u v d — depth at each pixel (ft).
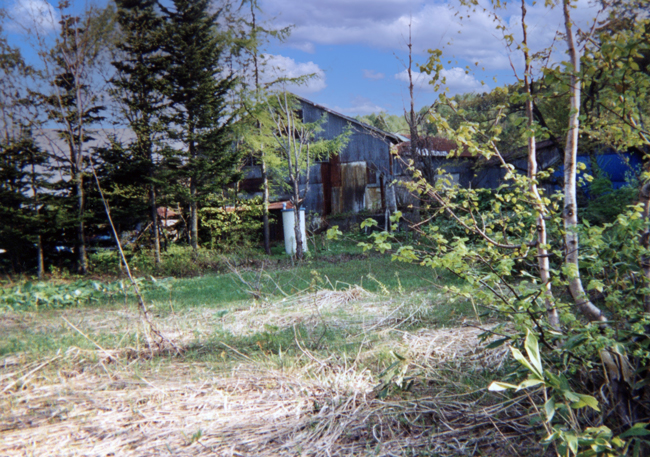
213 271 48.91
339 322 20.10
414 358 14.08
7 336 20.57
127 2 47.85
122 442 9.96
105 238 56.39
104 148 50.11
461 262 9.68
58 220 46.78
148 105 49.60
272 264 49.21
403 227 57.98
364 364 14.16
